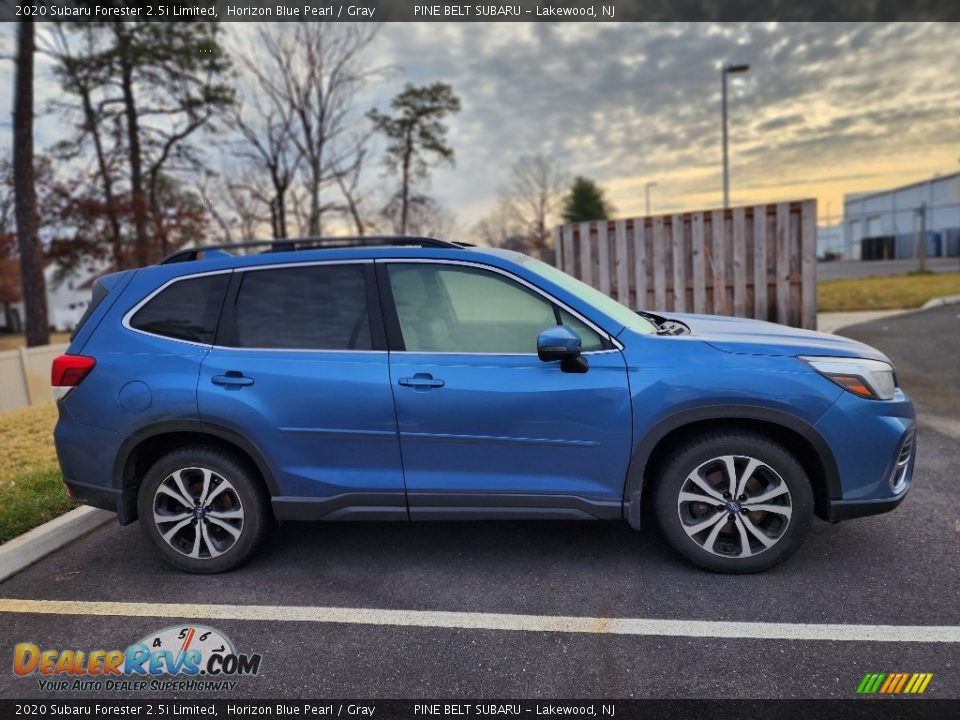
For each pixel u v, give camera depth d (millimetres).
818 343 3240
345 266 3402
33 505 4301
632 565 3391
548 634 2803
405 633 2859
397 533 3961
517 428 3160
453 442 3207
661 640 2715
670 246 9000
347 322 3340
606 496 3184
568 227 9562
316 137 22656
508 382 3152
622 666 2557
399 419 3215
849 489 3064
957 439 5410
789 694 2352
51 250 20797
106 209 20656
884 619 2785
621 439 3123
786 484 3072
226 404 3281
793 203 8312
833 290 18047
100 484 3461
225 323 3416
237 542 3434
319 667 2639
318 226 23812
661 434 3092
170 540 3488
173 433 3457
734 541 3227
